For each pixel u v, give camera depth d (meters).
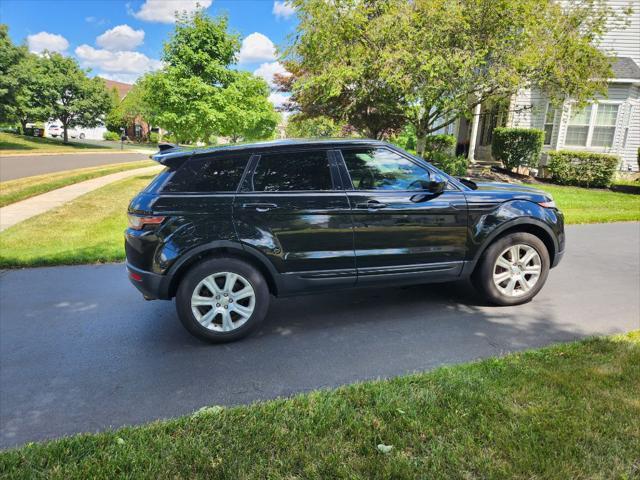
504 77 11.59
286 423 2.52
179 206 3.61
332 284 3.98
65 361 3.51
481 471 2.09
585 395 2.68
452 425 2.43
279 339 3.86
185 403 2.89
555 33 11.87
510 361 3.18
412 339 3.79
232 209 3.66
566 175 14.67
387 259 4.04
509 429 2.38
